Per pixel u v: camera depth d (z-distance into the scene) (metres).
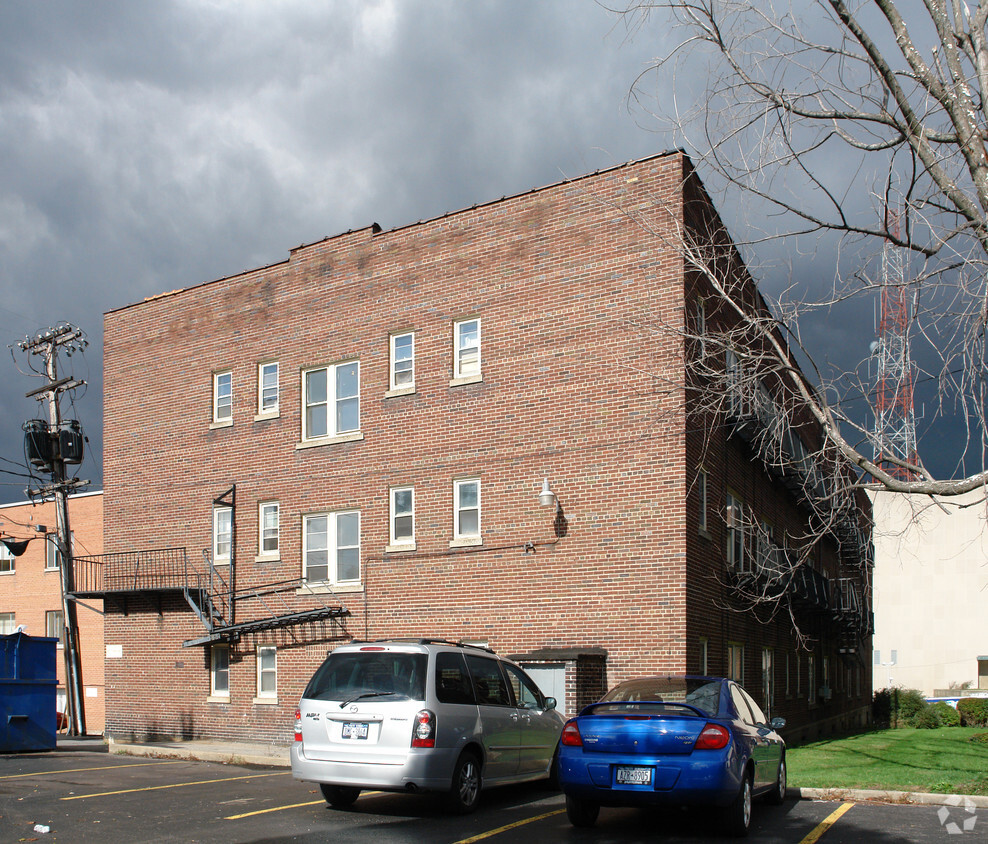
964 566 61.94
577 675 16.86
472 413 20.02
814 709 30.17
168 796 12.85
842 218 10.33
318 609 21.22
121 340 26.23
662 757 9.87
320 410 22.50
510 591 18.98
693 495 17.98
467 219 20.70
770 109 10.16
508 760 12.44
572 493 18.56
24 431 28.56
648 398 17.91
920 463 10.77
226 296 24.39
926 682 62.09
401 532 20.73
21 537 33.72
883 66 9.73
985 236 9.45
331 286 22.59
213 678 23.08
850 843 9.64
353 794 12.03
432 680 11.30
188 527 24.09
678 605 17.19
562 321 19.14
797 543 28.72
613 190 18.89
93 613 31.28
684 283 17.92
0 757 19.19
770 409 15.43
